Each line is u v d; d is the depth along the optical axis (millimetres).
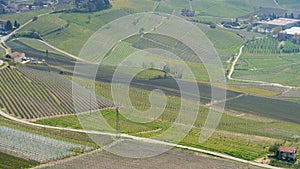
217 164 123125
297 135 162375
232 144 144000
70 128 148000
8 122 153750
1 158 121688
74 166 115688
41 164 117812
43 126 151250
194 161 122875
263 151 141000
